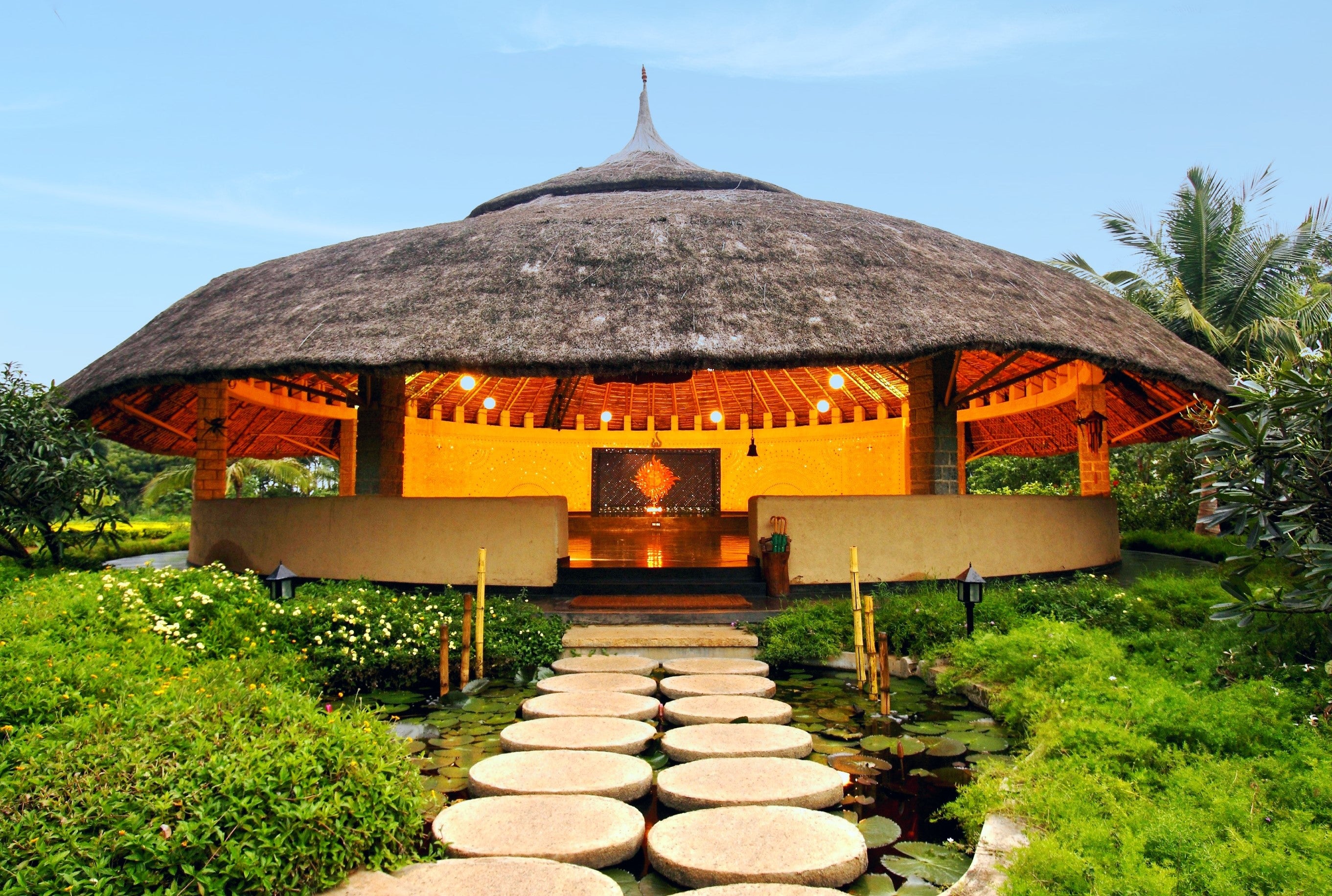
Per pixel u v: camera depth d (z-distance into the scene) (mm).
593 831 3539
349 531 8891
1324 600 4707
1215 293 16469
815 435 16078
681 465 16672
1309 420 4711
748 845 3418
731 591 8766
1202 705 4320
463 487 15398
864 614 6672
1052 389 13320
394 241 9836
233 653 5637
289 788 3023
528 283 8062
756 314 7609
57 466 8250
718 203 10188
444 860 3223
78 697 3723
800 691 6191
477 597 6961
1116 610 7117
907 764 4609
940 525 8852
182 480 23000
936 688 6230
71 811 2725
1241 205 16719
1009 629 6711
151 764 3016
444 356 7180
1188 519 15797
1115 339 8781
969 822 3625
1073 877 2758
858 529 8688
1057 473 20359
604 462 16594
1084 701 4707
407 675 6410
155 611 5879
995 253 10398
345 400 10062
